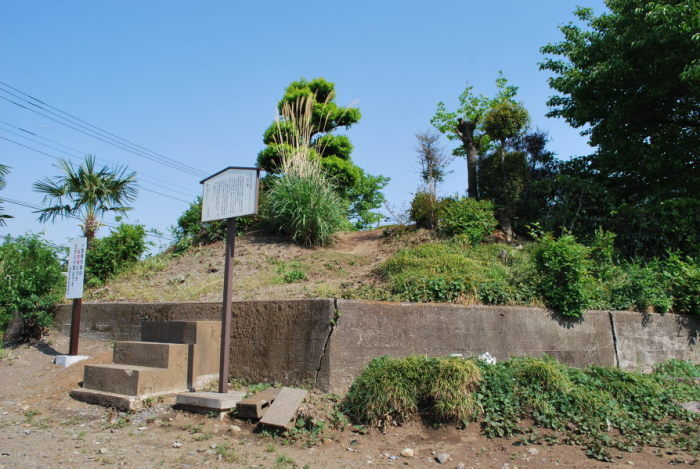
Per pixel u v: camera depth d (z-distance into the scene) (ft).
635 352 24.52
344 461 13.44
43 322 29.19
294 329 19.22
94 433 15.64
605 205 32.32
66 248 36.63
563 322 23.00
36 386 21.59
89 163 39.81
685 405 17.13
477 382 16.17
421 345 20.07
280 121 46.26
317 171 38.14
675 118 36.01
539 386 16.34
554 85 37.24
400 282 23.18
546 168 38.78
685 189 35.12
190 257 36.32
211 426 15.80
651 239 30.83
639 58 33.06
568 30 38.42
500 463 13.26
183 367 19.58
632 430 14.96
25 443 14.66
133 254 36.60
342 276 28.78
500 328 21.58
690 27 28.96
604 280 27.43
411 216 35.47
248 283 28.02
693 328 26.99
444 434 15.05
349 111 55.52
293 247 34.99
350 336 18.54
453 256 26.40
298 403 15.96
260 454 13.70
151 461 13.14
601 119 37.35
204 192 19.07
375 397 15.72
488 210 33.30
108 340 26.71
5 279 30.55
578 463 13.08
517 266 26.78
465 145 40.27
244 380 20.10
